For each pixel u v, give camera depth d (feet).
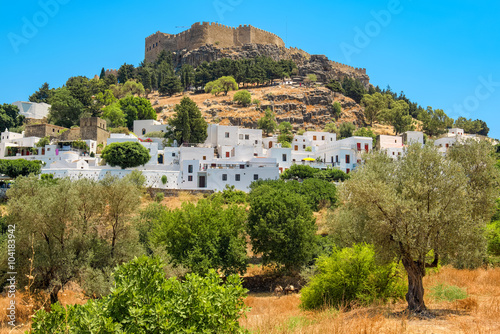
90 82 565.53
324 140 350.23
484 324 56.44
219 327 46.01
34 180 120.16
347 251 85.97
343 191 76.13
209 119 441.68
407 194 67.26
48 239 99.96
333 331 55.57
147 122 350.23
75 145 267.80
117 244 105.70
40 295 92.07
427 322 59.06
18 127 382.01
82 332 41.81
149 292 44.55
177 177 231.91
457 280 92.89
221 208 144.25
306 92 532.32
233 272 131.44
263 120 421.18
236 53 646.33
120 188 106.42
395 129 500.74
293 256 135.44
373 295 78.95
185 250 129.08
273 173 234.79
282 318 67.92
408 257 66.03
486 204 80.79
